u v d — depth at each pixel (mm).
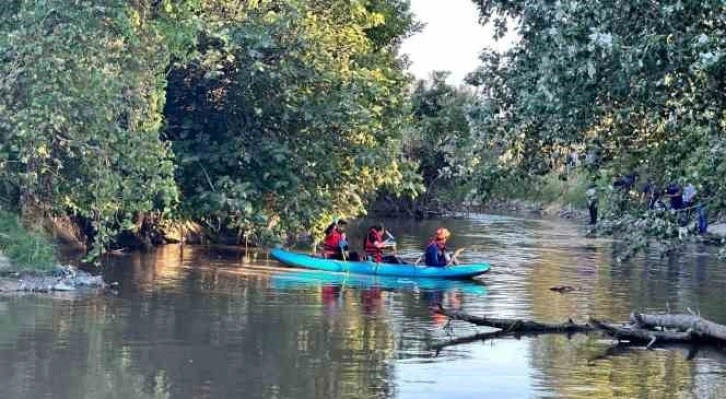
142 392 10133
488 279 20750
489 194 11586
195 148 23094
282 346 12648
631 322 14078
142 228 24406
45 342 12328
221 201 21688
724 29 8703
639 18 8781
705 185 9789
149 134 18516
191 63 22281
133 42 17953
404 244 30047
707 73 8844
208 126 23797
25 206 18797
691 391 10797
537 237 33250
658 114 10031
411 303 16891
